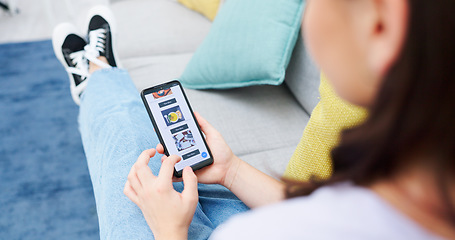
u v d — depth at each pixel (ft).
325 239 0.95
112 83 3.76
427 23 0.79
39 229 4.79
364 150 0.98
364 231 0.93
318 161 2.63
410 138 0.88
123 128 3.07
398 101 0.86
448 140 0.86
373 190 0.99
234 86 4.15
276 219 1.01
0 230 4.76
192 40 5.53
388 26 0.85
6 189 5.25
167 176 2.27
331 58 0.98
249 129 3.87
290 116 4.04
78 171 5.53
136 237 2.30
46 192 5.23
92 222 4.87
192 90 4.41
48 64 7.73
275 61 3.80
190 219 2.25
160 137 2.64
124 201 2.53
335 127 2.50
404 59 0.84
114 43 5.17
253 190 2.66
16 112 6.52
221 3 5.65
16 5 10.17
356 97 1.01
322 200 1.01
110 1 6.68
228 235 1.06
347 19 0.91
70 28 5.44
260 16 3.92
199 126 2.74
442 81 0.81
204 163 2.65
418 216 0.93
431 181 0.92
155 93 2.73
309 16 1.00
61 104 6.72
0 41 8.54
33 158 5.71
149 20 5.91
